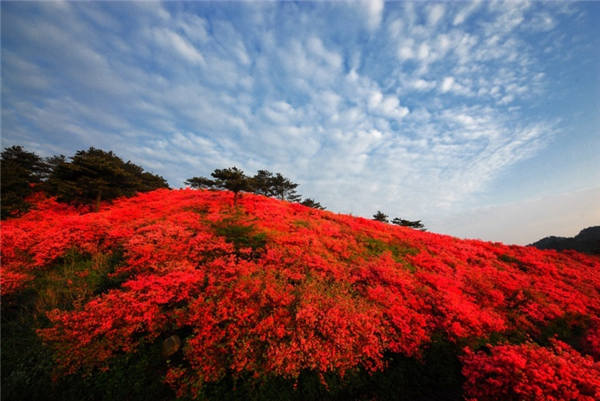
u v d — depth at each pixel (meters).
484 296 10.39
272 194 41.62
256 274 9.18
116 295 7.38
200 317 6.80
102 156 24.73
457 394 6.53
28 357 6.16
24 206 15.51
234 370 6.23
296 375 5.82
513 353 5.66
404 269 12.12
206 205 20.59
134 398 5.67
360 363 6.86
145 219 14.88
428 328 7.90
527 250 19.66
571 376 4.92
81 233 11.38
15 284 7.86
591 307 11.12
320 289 8.85
